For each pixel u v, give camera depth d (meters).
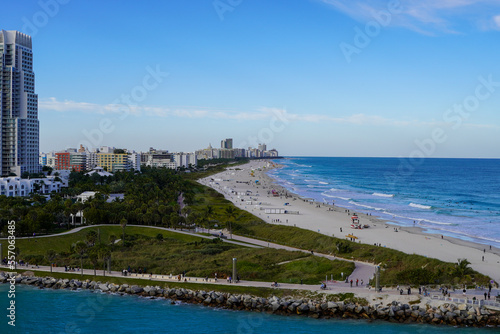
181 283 107.06
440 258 133.62
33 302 100.81
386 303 92.56
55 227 171.12
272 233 176.88
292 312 94.31
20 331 85.00
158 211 192.50
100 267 123.12
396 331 85.31
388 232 182.12
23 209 164.12
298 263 122.12
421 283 101.56
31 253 133.12
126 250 141.00
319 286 102.31
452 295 94.75
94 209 174.62
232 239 165.25
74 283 111.44
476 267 122.31
